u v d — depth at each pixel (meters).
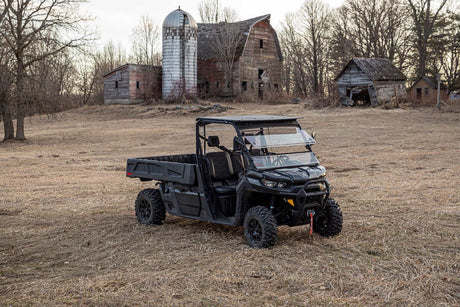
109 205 11.89
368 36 57.22
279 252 7.48
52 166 20.34
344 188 13.06
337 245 7.85
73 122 45.19
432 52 58.22
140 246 8.15
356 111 36.16
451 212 9.93
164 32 51.78
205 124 8.85
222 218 8.53
